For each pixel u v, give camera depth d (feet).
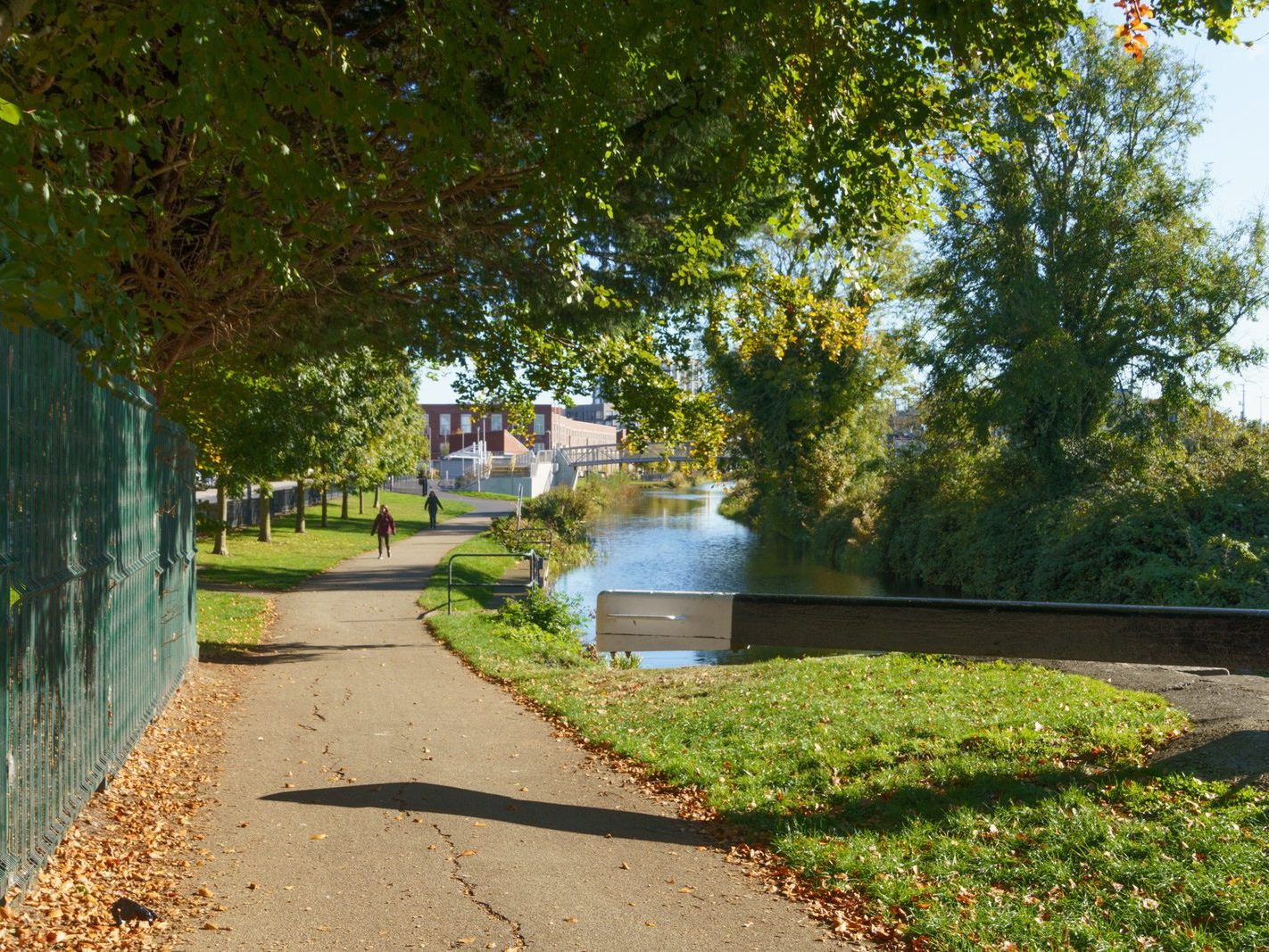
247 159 18.10
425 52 26.40
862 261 33.47
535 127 30.09
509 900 17.24
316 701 36.65
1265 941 14.89
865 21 23.15
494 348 51.11
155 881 17.51
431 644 54.24
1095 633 19.84
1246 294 100.83
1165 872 17.35
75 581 19.53
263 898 16.94
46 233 12.41
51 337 17.58
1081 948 15.47
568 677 43.88
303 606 71.56
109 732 22.70
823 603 20.02
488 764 27.32
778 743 28.25
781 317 48.98
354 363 61.31
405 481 284.00
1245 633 19.42
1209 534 78.07
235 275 33.37
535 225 36.83
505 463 326.24
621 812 23.13
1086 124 103.81
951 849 19.35
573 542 137.59
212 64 16.55
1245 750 22.68
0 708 14.69
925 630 20.02
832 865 18.97
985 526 102.83
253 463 89.61
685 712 34.22
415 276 43.34
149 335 20.66
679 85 27.09
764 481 168.35
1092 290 104.99
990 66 26.76
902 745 26.58
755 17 20.86
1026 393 99.60
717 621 20.10
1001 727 27.63
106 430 22.57
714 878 18.83
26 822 16.16
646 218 41.45
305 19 19.40
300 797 23.40
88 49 19.03
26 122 13.48
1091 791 21.65
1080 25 25.49
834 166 24.67
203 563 95.14
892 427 184.14
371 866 18.72
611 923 16.38
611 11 22.52
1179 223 103.45
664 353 55.72
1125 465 98.63
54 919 15.17
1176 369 101.91
